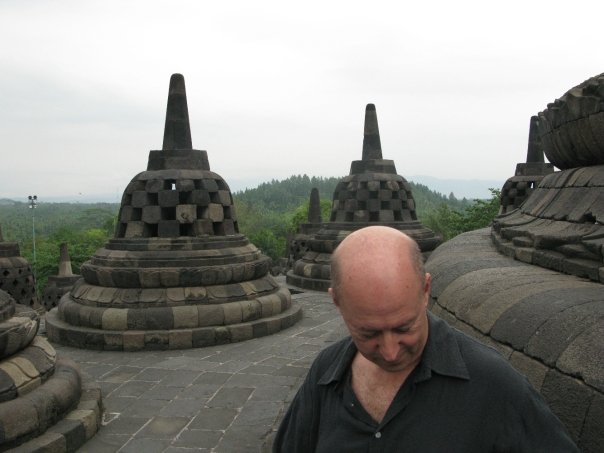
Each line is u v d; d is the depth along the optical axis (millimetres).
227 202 11375
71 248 43969
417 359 1846
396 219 16516
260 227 87688
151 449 5758
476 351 1832
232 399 7176
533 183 16062
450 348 1833
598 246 3361
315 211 22922
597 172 4188
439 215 57250
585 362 2320
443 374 1771
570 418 2287
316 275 16016
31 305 16062
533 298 3092
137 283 10070
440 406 1758
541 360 2611
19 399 5305
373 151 16703
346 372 2018
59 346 9930
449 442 1712
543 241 4109
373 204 15969
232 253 10789
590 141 4195
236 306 10164
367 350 1752
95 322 9789
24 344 5730
